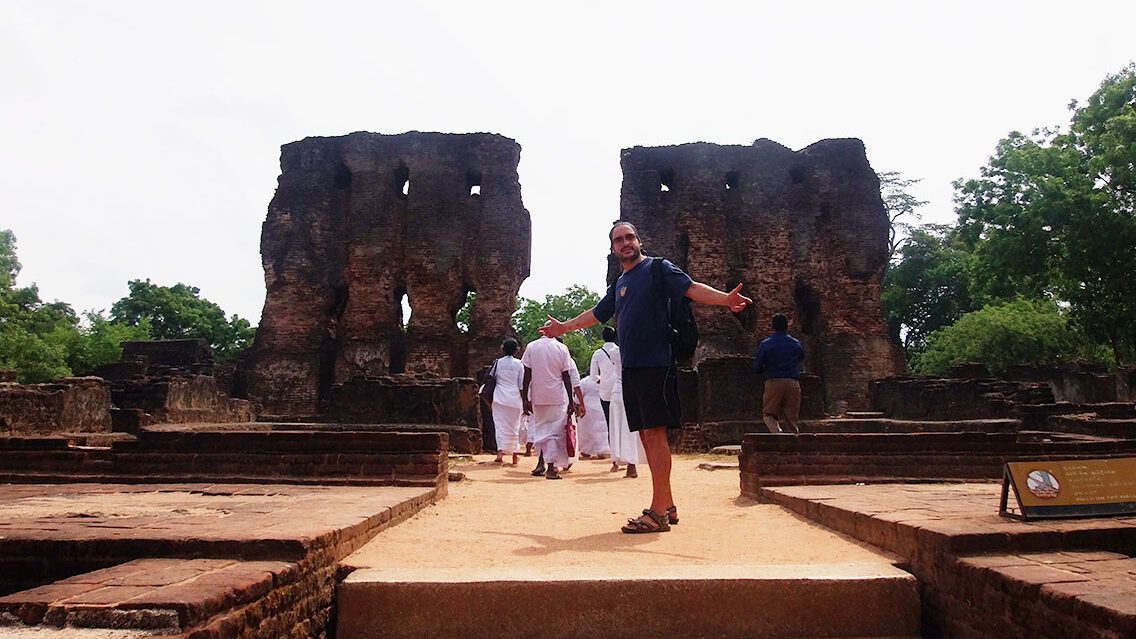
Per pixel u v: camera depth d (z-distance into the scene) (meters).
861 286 32.03
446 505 6.34
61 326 44.34
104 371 23.28
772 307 31.83
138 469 6.74
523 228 31.72
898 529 3.86
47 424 14.02
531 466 11.70
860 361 31.11
